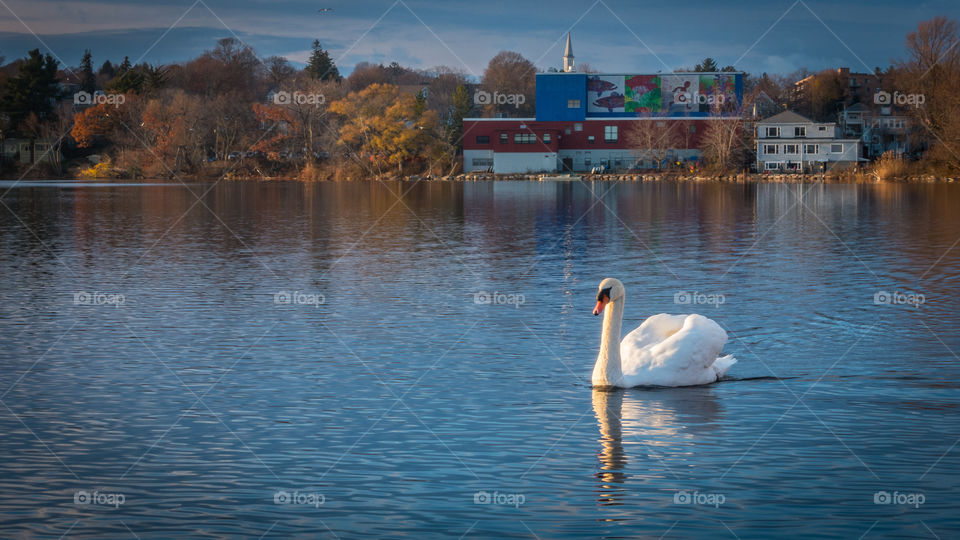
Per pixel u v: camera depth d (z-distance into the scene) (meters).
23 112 134.00
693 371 13.78
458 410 12.66
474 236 39.53
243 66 156.50
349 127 123.12
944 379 14.15
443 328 18.55
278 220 49.31
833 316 19.58
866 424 11.90
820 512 9.17
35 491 9.86
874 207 57.84
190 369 15.19
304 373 14.86
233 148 132.75
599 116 131.38
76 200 69.62
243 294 23.14
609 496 9.59
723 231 41.47
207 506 9.44
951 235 38.31
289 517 9.15
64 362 15.70
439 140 128.75
